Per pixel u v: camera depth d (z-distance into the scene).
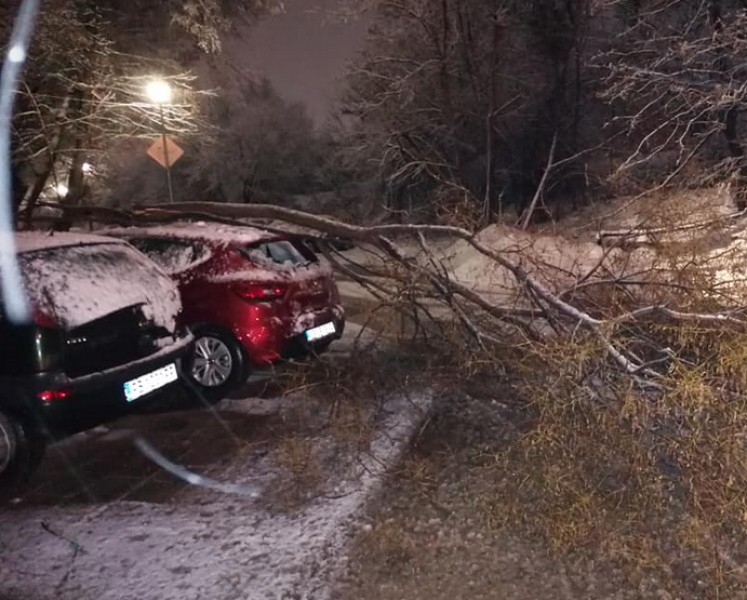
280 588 3.53
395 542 3.87
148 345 5.45
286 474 4.83
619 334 5.12
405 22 18.19
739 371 3.98
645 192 6.16
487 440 5.23
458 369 6.20
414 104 18.52
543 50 18.53
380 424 5.57
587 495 3.96
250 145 27.84
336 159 23.00
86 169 12.42
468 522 4.14
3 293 4.72
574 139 18.50
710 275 5.30
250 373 6.57
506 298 6.66
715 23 11.80
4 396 4.68
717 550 3.60
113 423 6.07
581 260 6.83
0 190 9.80
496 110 17.03
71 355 4.82
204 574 3.68
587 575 3.62
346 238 7.45
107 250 5.53
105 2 12.13
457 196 10.30
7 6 9.40
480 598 3.44
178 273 6.65
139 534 4.13
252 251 6.68
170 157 11.98
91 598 3.52
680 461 4.09
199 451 5.36
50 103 10.16
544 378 4.94
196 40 13.45
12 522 4.37
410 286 6.29
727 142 11.84
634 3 14.42
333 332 7.09
